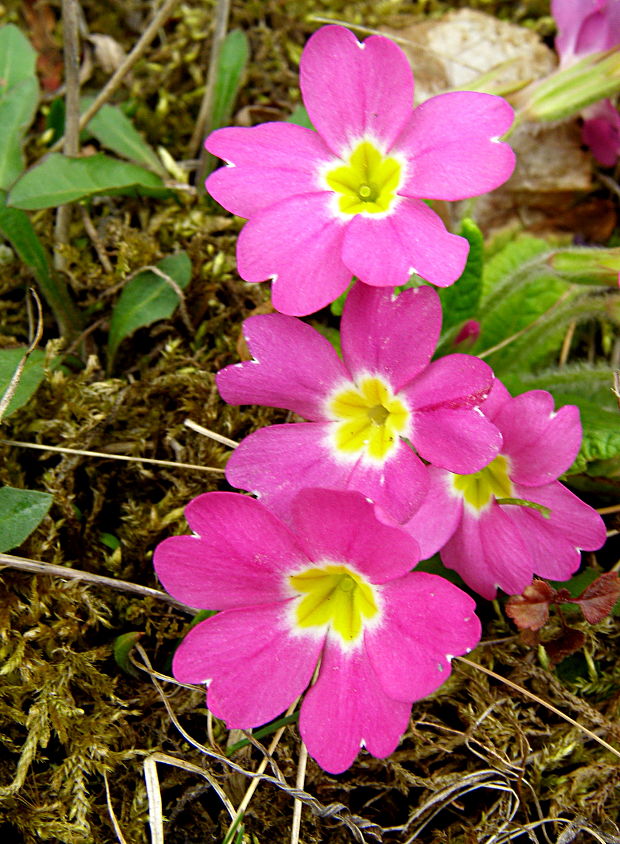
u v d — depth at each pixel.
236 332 0.14
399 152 0.12
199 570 0.11
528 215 0.17
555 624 0.13
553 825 0.12
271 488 0.11
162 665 0.12
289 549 0.11
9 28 0.15
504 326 0.15
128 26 0.18
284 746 0.12
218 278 0.15
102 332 0.15
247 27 0.18
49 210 0.15
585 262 0.14
